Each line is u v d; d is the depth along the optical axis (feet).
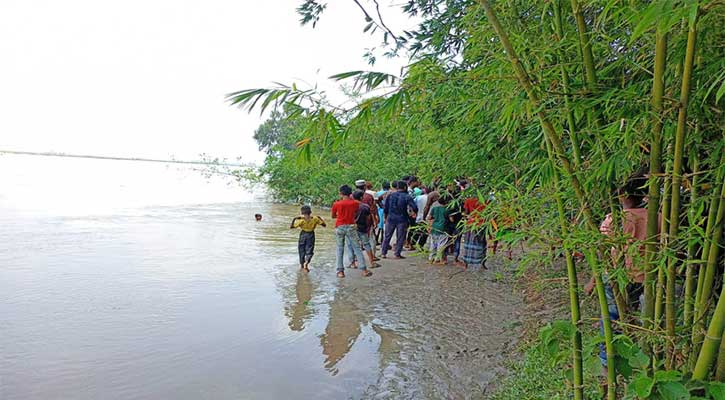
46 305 19.02
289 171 63.93
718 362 5.32
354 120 6.19
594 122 6.42
